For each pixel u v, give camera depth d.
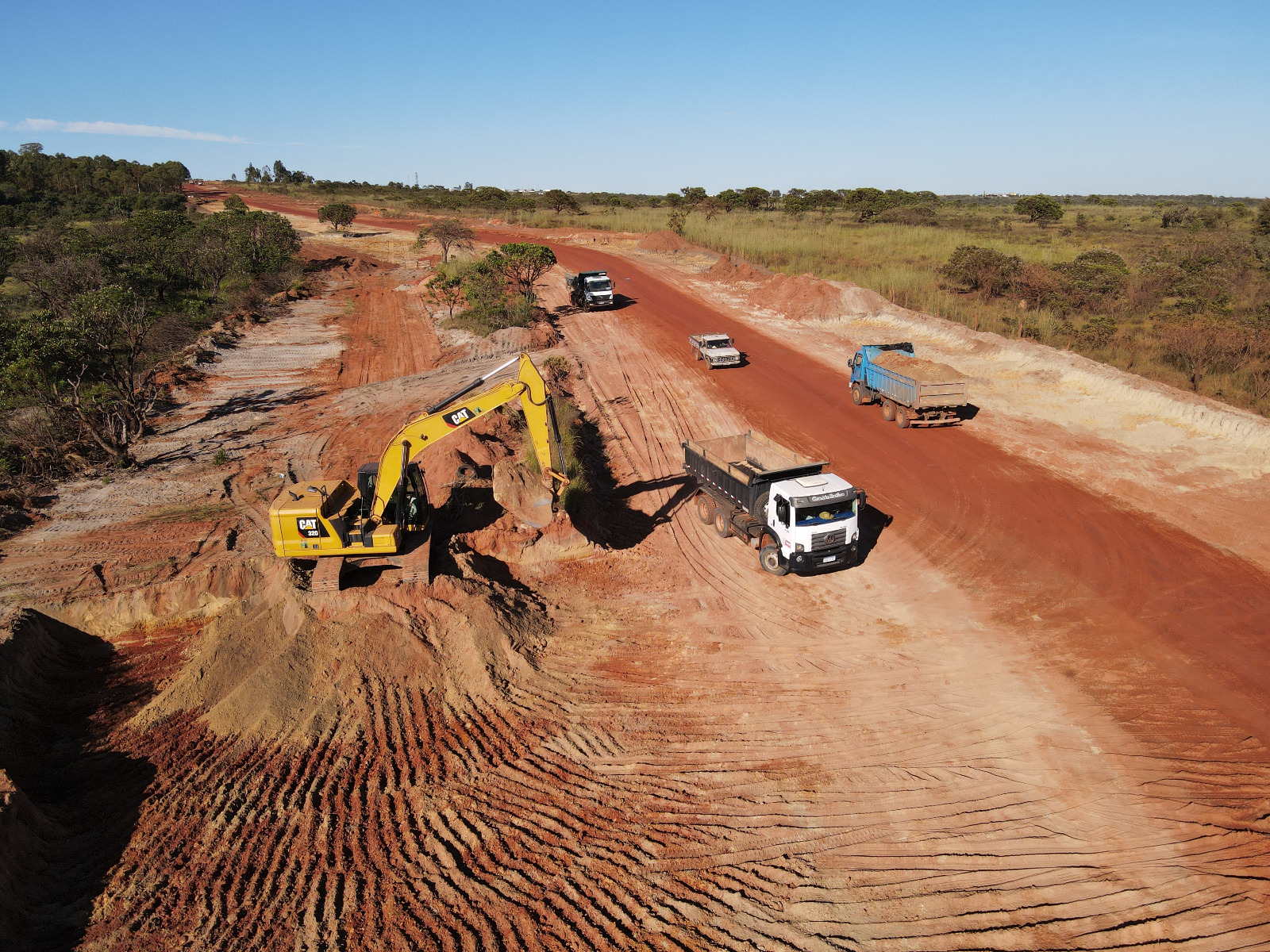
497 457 21.06
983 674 13.07
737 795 10.37
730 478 17.44
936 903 8.50
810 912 8.33
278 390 29.22
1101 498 19.30
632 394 29.11
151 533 17.19
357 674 12.52
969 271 40.69
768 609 15.37
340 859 9.18
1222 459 20.70
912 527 18.48
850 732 11.73
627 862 9.10
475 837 9.56
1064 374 27.61
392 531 13.98
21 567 15.53
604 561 17.22
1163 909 8.38
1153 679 12.73
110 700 12.65
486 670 12.77
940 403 23.44
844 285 40.75
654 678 13.27
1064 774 10.69
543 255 43.03
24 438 21.45
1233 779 10.45
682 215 75.56
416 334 38.75
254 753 11.17
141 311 23.64
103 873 8.95
